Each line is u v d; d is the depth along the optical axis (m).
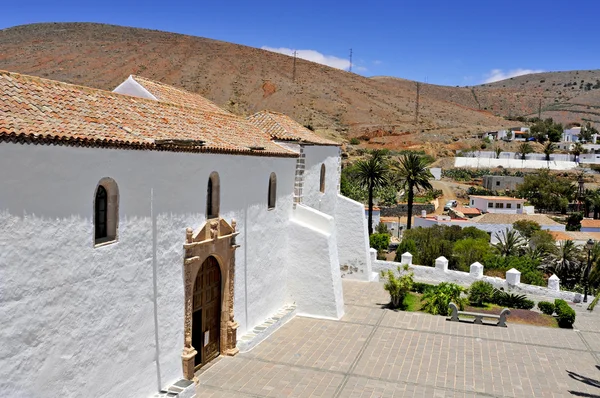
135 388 12.24
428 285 26.31
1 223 8.61
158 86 22.56
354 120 132.50
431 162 105.25
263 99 136.75
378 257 38.56
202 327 15.70
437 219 59.59
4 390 8.80
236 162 16.70
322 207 27.08
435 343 18.88
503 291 26.34
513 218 59.31
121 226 11.54
